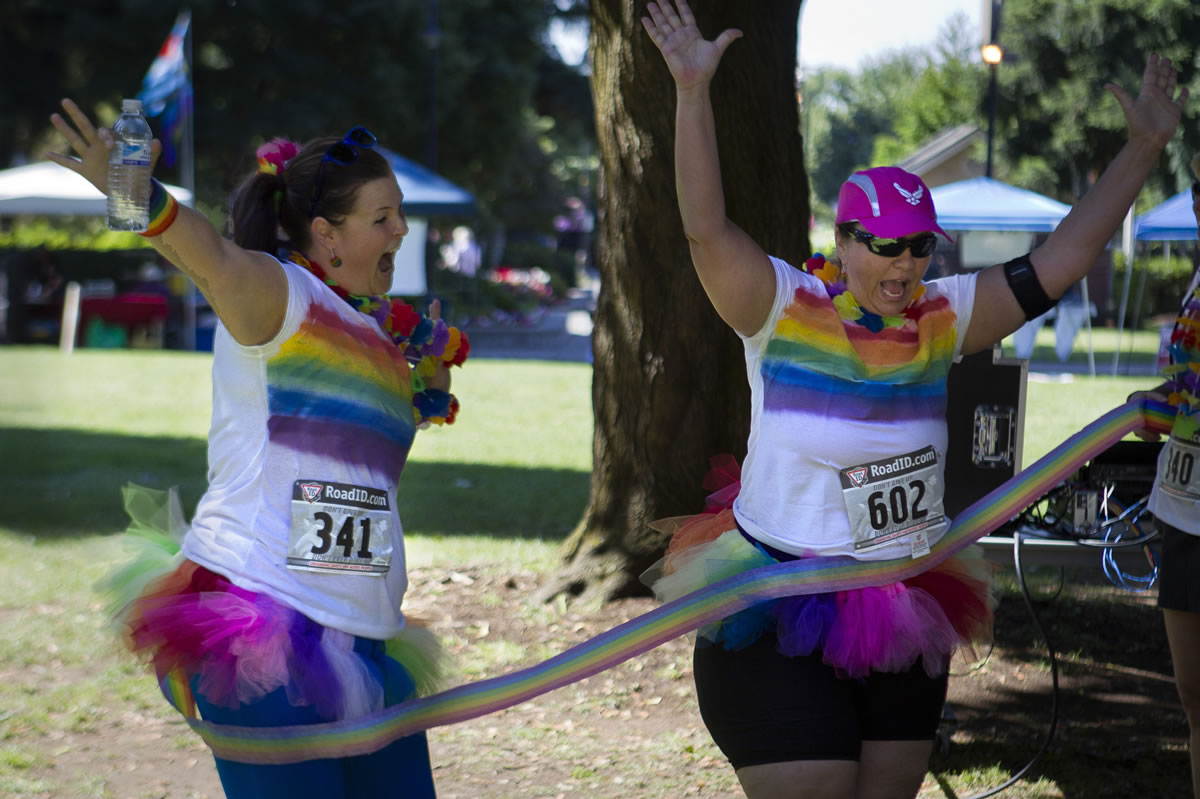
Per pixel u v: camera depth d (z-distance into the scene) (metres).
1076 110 37.12
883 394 3.68
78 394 21.17
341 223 3.67
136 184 3.12
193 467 14.30
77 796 5.63
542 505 12.58
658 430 8.31
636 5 7.95
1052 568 10.32
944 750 6.21
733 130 8.02
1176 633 4.75
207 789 5.75
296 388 3.46
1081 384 22.45
